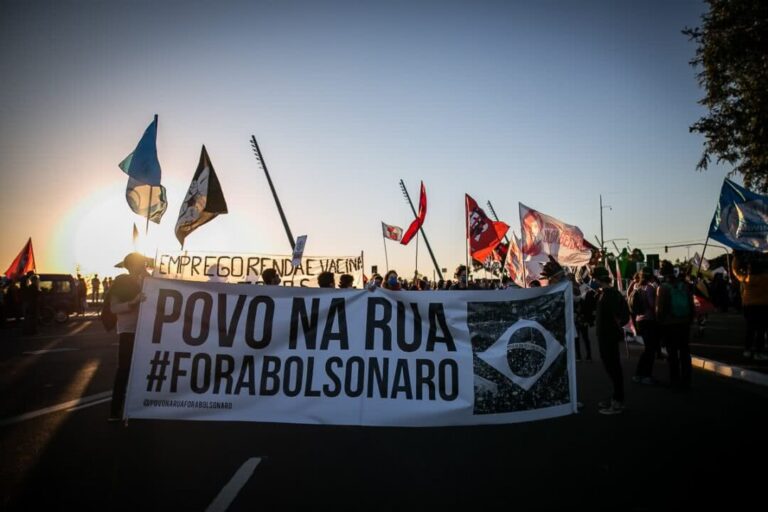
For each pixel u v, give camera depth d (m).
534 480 4.49
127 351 6.46
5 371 10.45
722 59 17.08
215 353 6.21
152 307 6.28
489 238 15.05
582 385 9.36
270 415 6.08
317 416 6.08
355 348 6.25
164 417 6.09
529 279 13.74
